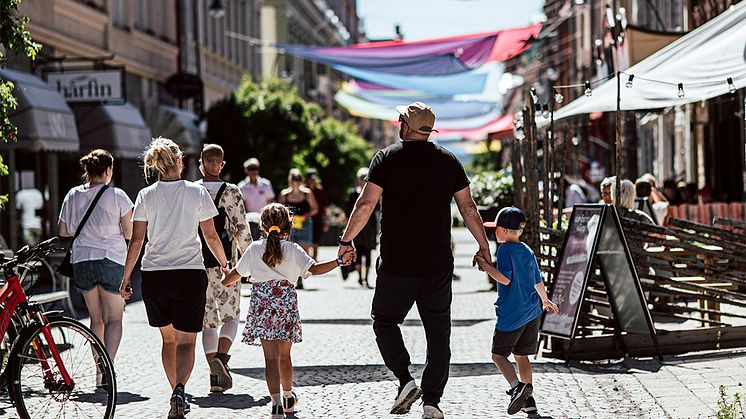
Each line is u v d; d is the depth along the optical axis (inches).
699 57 585.3
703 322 571.5
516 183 697.0
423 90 1542.8
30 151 1179.3
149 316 414.0
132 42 1582.2
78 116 1232.8
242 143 1818.4
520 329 406.6
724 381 460.1
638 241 571.2
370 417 408.5
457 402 434.6
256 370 524.4
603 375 489.7
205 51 2134.6
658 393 439.8
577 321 524.4
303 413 418.0
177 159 417.1
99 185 486.6
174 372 422.3
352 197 1033.5
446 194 378.9
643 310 525.7
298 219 1038.4
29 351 374.6
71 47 1310.3
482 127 1856.5
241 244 480.1
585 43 1984.5
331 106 4143.7
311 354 573.3
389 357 379.9
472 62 1261.1
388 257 377.7
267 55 3405.5
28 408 373.1
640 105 631.8
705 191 1175.0
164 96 1776.6
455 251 1726.1
